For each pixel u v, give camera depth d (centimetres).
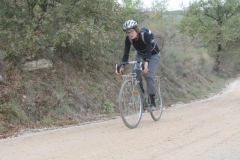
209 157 443
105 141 540
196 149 479
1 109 771
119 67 664
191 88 1819
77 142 546
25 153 482
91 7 992
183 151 469
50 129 763
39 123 804
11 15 948
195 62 2362
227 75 3525
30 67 943
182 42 2458
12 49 890
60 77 999
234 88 2439
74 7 967
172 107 1288
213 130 609
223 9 3516
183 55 2178
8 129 728
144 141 530
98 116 959
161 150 473
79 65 1118
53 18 960
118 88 1180
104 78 1173
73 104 941
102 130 669
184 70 1956
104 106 1023
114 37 1114
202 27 3459
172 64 1831
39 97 873
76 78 1051
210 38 3453
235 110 899
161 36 1828
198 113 881
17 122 770
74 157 445
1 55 880
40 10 998
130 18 1281
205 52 3105
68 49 1121
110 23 1062
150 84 702
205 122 698
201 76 2344
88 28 941
